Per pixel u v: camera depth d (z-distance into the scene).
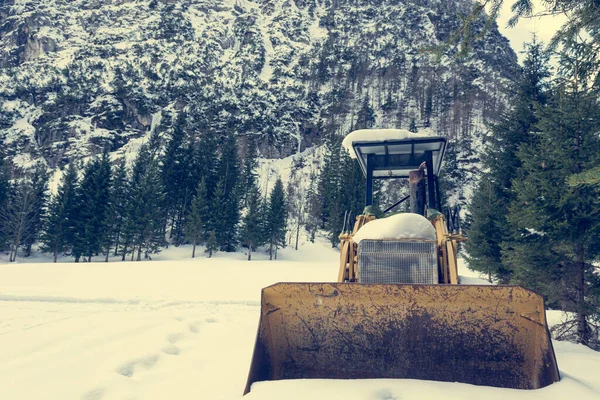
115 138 103.50
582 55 4.48
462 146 92.75
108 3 193.25
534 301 3.01
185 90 123.19
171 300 9.80
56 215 46.50
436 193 6.30
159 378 3.80
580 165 7.09
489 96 118.88
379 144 5.99
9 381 3.64
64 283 13.48
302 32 188.88
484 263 13.27
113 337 5.29
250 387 3.08
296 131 118.88
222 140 104.75
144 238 47.41
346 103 132.00
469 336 3.14
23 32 168.25
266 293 3.46
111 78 127.81
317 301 3.40
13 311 7.73
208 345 5.13
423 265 4.19
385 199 63.31
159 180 52.41
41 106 113.94
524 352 3.02
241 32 182.38
